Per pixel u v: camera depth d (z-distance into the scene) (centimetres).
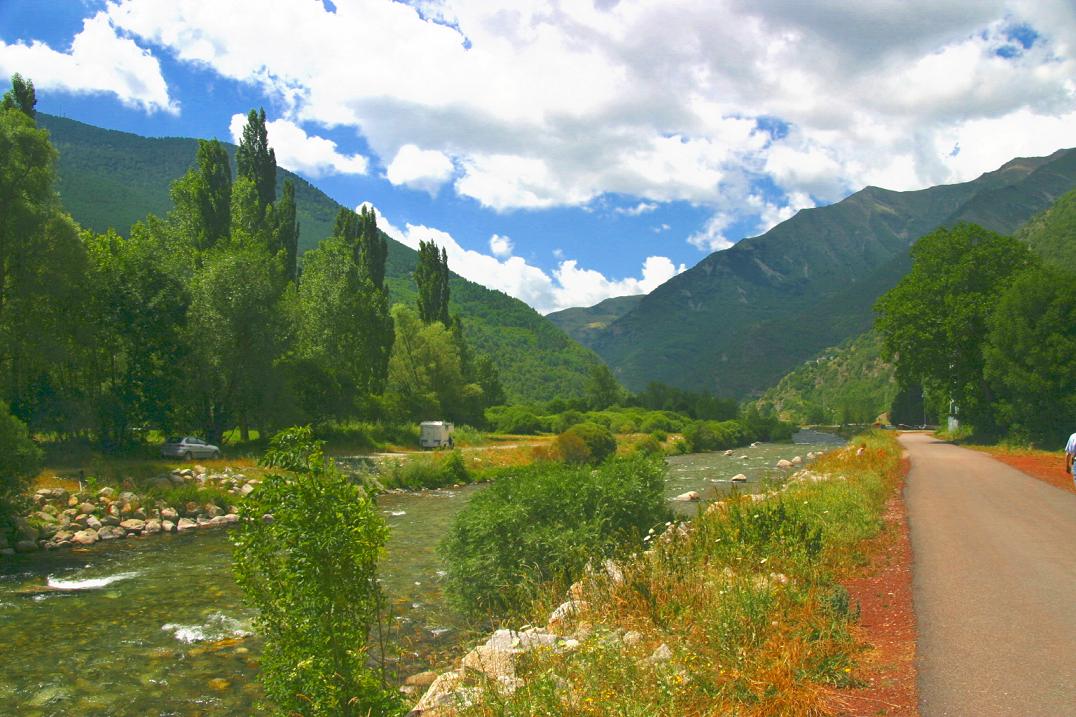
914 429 11581
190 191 4775
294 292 5181
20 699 918
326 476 538
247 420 4569
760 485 1983
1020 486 1998
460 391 8000
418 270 8719
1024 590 798
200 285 4069
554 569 1119
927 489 1919
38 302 3259
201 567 1798
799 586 761
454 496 3441
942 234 5738
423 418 6794
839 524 1154
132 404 3606
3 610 1365
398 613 1249
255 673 1002
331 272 5872
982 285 5291
